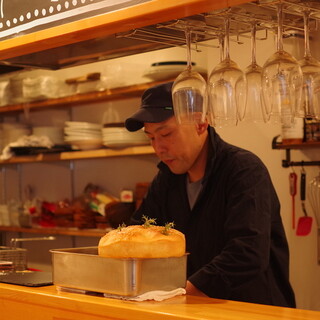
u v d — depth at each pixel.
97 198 4.15
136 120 2.10
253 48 1.63
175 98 1.60
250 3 1.43
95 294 1.56
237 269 1.78
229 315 1.32
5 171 5.34
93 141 4.08
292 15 1.60
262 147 3.21
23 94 4.42
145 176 4.22
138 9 1.40
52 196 4.91
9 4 1.81
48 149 4.32
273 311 1.38
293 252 3.10
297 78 1.50
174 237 1.52
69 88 4.23
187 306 1.42
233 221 1.90
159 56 3.61
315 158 3.04
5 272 1.94
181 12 1.37
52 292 1.59
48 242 4.86
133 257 1.46
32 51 1.81
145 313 1.36
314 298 3.01
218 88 1.59
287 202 3.13
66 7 1.62
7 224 4.71
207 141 2.19
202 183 2.12
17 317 1.64
